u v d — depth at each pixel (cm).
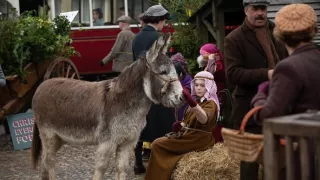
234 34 462
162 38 473
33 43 866
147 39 643
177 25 977
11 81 848
